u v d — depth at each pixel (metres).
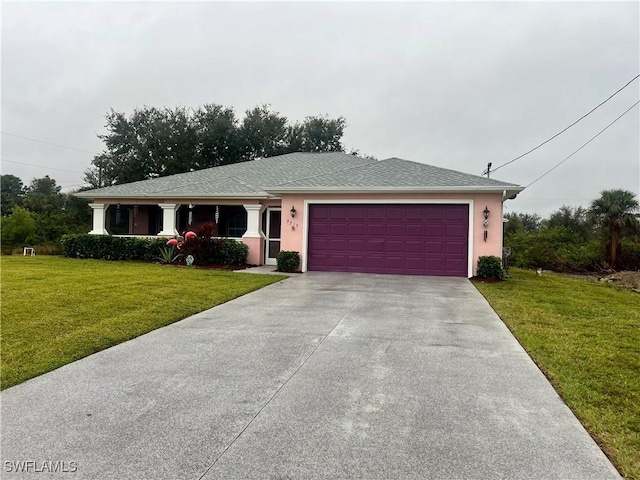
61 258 16.23
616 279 19.97
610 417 3.48
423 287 10.31
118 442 3.01
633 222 25.22
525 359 4.98
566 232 28.20
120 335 5.70
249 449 2.93
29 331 5.69
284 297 8.84
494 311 7.70
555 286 11.66
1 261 14.73
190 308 7.45
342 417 3.44
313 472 2.66
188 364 4.70
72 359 4.78
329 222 13.39
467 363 4.82
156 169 35.25
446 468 2.72
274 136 36.75
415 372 4.50
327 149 39.53
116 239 15.87
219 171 19.33
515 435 3.17
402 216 12.82
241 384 4.13
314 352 5.16
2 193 54.34
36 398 3.76
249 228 15.32
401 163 15.40
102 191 17.25
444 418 3.44
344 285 10.51
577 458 2.87
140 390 3.97
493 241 12.17
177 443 3.00
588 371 4.57
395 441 3.06
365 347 5.39
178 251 14.89
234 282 10.38
